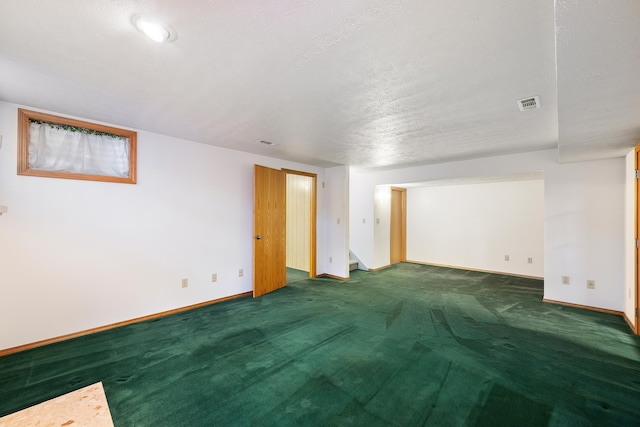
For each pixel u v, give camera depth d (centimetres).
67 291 282
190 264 374
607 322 329
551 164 398
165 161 350
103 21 141
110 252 309
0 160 249
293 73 192
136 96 234
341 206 547
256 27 144
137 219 328
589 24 108
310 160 493
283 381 212
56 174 276
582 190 378
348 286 494
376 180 616
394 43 156
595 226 370
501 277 568
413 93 221
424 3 125
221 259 407
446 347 267
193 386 205
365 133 327
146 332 297
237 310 367
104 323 304
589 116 210
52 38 156
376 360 242
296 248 644
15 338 255
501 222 602
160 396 193
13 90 225
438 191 694
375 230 632
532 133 320
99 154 306
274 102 242
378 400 191
